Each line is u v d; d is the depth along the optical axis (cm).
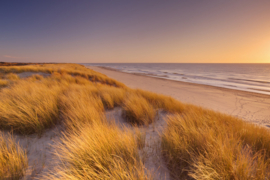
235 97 1176
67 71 1443
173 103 522
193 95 1226
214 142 194
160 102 536
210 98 1129
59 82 828
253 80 2614
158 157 197
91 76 1472
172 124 292
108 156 166
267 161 173
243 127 304
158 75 3525
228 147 186
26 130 248
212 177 143
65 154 172
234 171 146
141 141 228
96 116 296
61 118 311
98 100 436
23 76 1092
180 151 189
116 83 1344
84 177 135
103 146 172
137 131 250
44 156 191
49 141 230
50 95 404
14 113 253
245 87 1762
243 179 140
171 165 181
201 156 166
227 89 1556
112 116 381
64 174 134
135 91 741
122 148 182
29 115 260
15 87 528
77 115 277
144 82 2080
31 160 181
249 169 150
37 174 157
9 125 249
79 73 1448
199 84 1942
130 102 407
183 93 1305
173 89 1520
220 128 269
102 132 201
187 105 570
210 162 153
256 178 140
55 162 179
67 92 494
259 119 691
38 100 343
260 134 254
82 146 167
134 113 351
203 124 290
